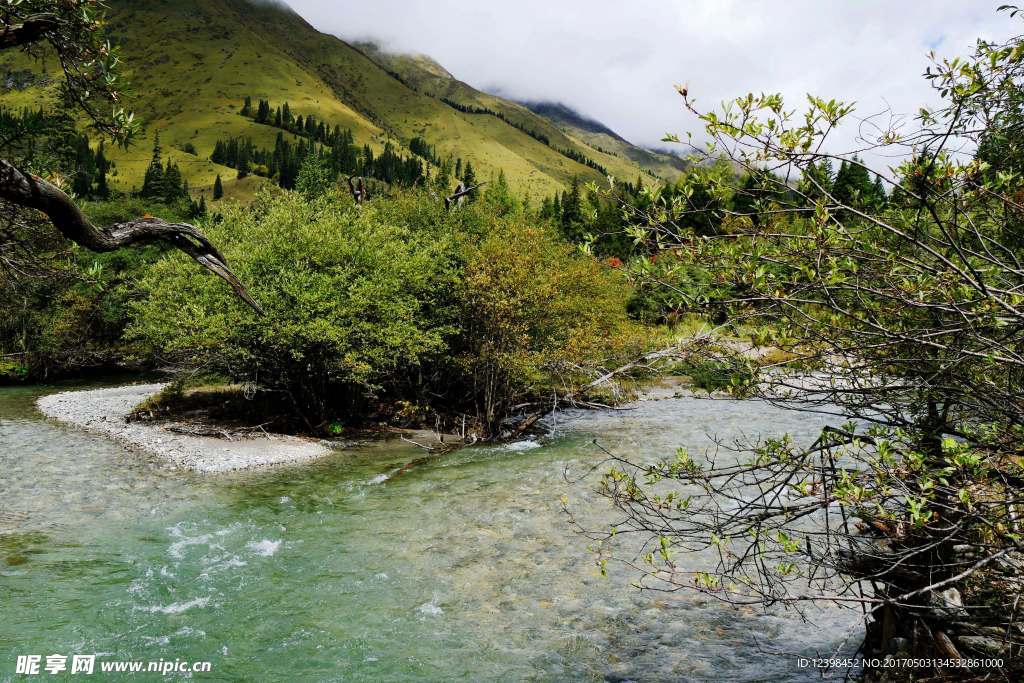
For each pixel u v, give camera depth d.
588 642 8.23
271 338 22.78
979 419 4.40
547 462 18.31
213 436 22.56
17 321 37.78
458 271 25.98
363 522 13.12
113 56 4.96
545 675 7.50
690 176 4.08
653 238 4.13
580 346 23.56
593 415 26.61
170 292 23.81
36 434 22.16
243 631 8.62
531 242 25.73
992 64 3.49
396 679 7.47
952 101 3.69
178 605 9.34
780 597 5.04
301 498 14.97
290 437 23.30
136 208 49.25
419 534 12.34
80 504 14.07
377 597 9.63
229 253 23.89
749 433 21.20
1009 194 3.86
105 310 39.44
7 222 5.90
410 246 26.78
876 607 5.82
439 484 16.09
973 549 4.84
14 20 4.72
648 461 17.69
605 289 25.75
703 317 4.28
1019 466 3.82
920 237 4.04
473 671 7.61
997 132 3.73
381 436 24.06
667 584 9.74
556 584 9.96
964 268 3.71
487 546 11.62
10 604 9.16
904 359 3.98
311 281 23.58
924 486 3.65
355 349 24.11
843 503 4.04
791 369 4.19
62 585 9.87
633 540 11.61
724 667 7.45
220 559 11.09
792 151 3.59
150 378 43.03
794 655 7.59
